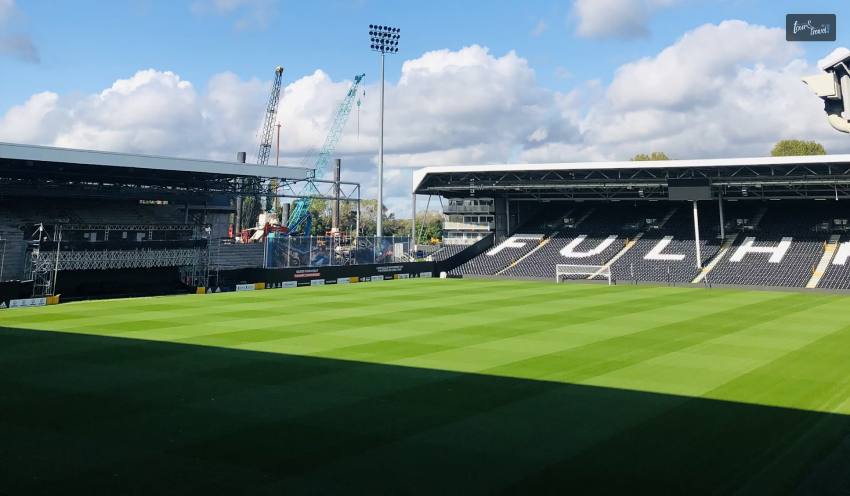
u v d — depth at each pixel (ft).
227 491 35.45
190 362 71.10
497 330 95.55
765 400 54.80
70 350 78.54
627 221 252.62
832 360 72.02
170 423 48.37
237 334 91.35
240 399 55.26
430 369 67.36
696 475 38.04
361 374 64.95
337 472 38.32
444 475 37.83
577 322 104.73
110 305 131.54
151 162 163.02
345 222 560.61
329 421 48.80
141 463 39.91
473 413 50.90
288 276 192.75
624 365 69.41
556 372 65.87
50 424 48.19
